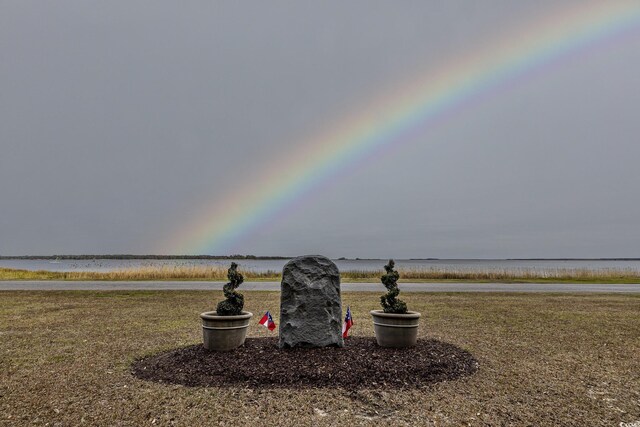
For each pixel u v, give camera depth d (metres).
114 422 3.70
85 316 9.41
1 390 4.53
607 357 5.97
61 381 4.82
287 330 5.60
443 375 4.96
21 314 9.70
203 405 4.06
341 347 5.68
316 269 5.72
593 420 3.79
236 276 5.81
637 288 17.19
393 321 5.70
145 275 22.39
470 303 11.81
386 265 6.14
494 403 4.17
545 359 5.84
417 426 3.64
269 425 3.65
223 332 5.51
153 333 7.54
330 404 4.10
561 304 11.69
